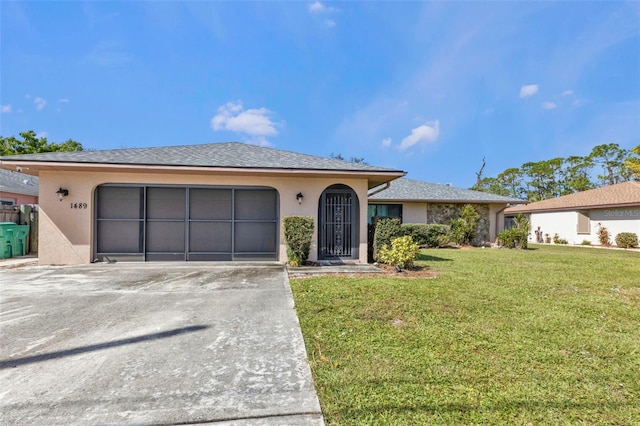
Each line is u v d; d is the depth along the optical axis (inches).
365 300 209.9
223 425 90.1
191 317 180.2
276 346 141.3
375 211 703.7
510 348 141.3
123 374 116.6
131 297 222.7
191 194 383.6
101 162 332.5
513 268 359.3
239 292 237.8
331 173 368.2
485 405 99.8
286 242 362.3
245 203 391.5
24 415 93.1
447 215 718.5
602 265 395.9
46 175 355.9
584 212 808.9
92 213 365.1
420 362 126.5
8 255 408.2
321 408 97.7
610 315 191.2
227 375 116.5
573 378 117.3
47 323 169.3
